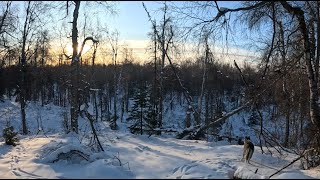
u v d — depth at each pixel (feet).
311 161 37.68
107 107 167.63
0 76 144.56
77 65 65.67
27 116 124.98
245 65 66.85
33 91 167.53
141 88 90.07
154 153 40.70
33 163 35.06
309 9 42.60
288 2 38.75
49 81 181.57
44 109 146.41
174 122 142.41
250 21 39.27
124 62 173.58
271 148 45.11
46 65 165.07
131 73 178.81
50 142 45.96
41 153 40.24
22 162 36.24
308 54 39.83
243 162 36.47
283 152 43.42
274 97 55.47
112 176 29.78
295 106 56.39
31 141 51.70
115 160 34.88
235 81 157.07
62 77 125.08
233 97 165.17
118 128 100.63
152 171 32.14
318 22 44.47
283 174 28.09
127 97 173.06
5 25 93.20
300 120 55.88
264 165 36.63
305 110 52.85
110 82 183.21
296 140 56.90
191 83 143.23
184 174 30.37
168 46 87.81
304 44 39.83
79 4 64.28
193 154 40.42
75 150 35.35
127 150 41.39
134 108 82.84
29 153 41.39
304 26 39.09
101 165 31.60
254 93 45.19
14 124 111.14
